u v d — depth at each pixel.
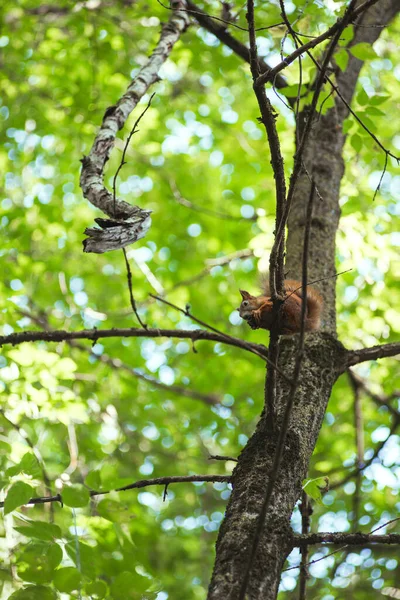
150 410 15.34
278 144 5.26
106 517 6.59
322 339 7.04
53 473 12.18
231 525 5.23
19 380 9.21
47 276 15.45
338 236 10.64
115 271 16.05
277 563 5.04
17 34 14.30
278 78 9.50
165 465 15.65
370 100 8.62
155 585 6.47
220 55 12.98
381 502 13.56
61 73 14.49
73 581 5.59
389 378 13.28
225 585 4.77
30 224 14.85
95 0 13.39
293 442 5.89
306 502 7.00
